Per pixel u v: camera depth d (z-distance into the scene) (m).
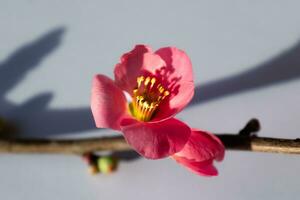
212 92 0.36
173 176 0.34
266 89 0.36
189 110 0.36
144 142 0.26
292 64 0.36
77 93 0.36
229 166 0.34
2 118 0.35
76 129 0.36
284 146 0.28
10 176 0.35
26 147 0.34
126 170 0.35
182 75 0.28
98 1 0.39
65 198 0.34
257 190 0.34
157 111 0.28
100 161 0.34
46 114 0.36
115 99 0.28
